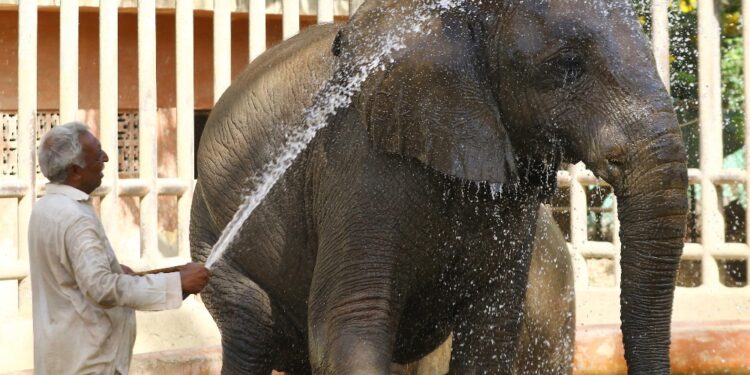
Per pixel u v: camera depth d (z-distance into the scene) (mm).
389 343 6859
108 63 11609
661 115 6078
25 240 11133
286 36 12297
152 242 11797
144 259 11734
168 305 6574
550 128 6332
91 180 6715
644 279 6074
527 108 6375
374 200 6805
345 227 6863
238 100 7863
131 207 15570
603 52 6184
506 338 7324
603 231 15969
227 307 7926
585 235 12727
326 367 6832
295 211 7426
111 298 6484
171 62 15883
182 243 12000
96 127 15703
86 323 6594
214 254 7723
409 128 6508
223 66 12156
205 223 8336
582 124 6219
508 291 7281
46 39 15312
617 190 6168
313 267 7473
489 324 7266
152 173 11773
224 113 7973
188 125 11977
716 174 12805
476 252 7035
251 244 7723
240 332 7887
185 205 11984
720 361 10102
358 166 6875
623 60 6164
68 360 6602
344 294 6840
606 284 16234
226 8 12148
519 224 7105
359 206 6832
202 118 16297
